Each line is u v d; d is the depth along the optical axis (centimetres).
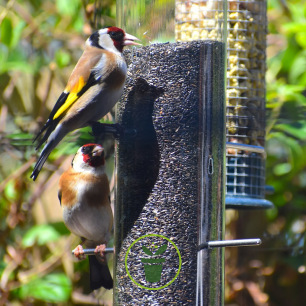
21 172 1230
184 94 867
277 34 1371
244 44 1162
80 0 1302
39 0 1377
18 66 1305
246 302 1265
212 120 873
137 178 867
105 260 904
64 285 1230
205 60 873
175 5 964
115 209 882
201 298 849
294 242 1282
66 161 1248
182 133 863
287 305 1259
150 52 880
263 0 1193
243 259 1276
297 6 1339
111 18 1248
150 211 859
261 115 1168
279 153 1335
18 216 1264
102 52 877
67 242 1261
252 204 1090
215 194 871
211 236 862
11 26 1309
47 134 869
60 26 1365
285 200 1302
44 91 1340
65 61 1309
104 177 923
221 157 884
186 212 855
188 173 859
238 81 1155
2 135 1195
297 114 1207
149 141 868
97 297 1246
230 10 1166
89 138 1112
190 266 849
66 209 927
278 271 1267
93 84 867
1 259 1285
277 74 1328
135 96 878
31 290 1226
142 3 891
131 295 857
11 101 1320
